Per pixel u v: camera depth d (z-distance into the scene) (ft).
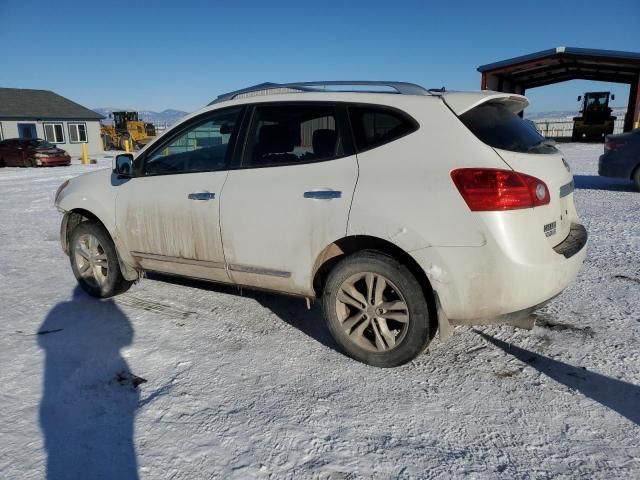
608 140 34.04
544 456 7.88
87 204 14.71
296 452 8.04
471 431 8.53
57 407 9.39
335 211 10.37
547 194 9.73
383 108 10.41
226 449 8.14
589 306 13.62
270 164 11.54
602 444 8.12
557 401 9.32
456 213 9.27
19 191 45.19
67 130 120.98
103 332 12.74
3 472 7.68
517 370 10.48
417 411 9.12
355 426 8.71
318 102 11.14
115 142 137.18
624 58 88.12
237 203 11.72
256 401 9.51
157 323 13.28
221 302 14.73
